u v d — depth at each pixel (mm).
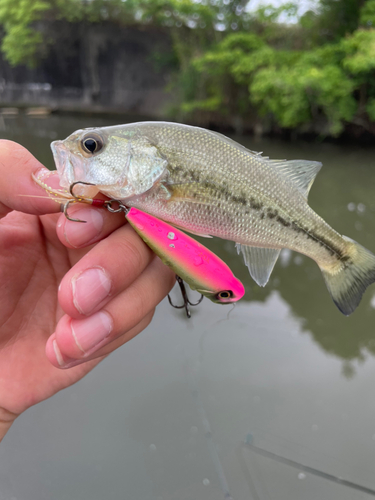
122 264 150
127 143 156
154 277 169
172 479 262
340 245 193
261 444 287
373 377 347
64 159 151
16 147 153
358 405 316
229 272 154
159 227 152
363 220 683
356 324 423
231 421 302
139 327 189
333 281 194
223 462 271
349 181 953
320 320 427
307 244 186
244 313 431
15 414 184
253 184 170
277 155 1271
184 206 161
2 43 2131
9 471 261
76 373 194
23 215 190
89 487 255
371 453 278
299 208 182
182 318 413
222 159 165
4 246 180
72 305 144
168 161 158
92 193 155
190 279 153
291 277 520
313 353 376
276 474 265
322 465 270
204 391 327
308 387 335
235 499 251
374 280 197
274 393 329
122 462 269
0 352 182
